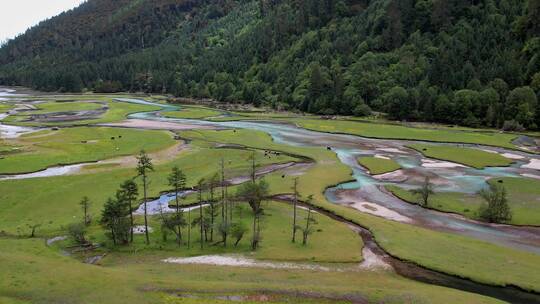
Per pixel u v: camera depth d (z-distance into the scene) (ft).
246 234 230.68
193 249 210.59
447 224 249.96
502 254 203.92
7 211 267.39
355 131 555.28
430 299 153.48
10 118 645.92
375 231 230.07
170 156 417.28
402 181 338.75
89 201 284.61
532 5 646.33
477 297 157.17
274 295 156.04
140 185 322.34
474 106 593.42
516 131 547.08
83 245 214.69
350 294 156.56
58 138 490.49
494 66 642.22
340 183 333.21
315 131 564.30
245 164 384.27
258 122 644.69
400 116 644.69
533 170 369.50
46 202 282.97
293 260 196.54
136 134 518.37
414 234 226.99
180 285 162.09
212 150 439.63
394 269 190.08
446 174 357.41
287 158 407.64
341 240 220.23
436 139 502.79
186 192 308.81
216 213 255.91
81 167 371.56
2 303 143.95
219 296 155.22
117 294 153.89
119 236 218.18
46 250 202.90
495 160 400.47
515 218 257.34
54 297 150.41
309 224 243.40
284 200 290.97
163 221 230.89
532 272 184.55
